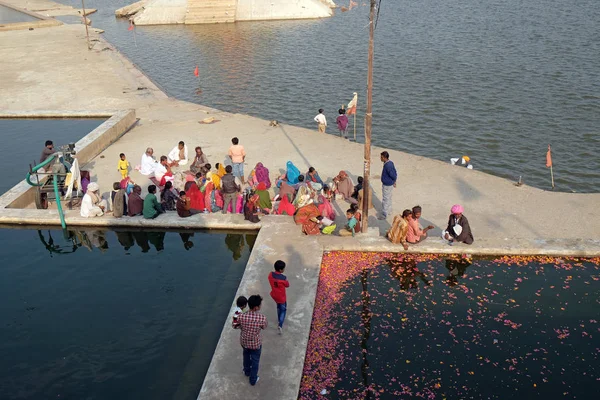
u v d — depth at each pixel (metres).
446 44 46.88
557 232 14.80
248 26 60.41
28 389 10.36
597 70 36.50
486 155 24.91
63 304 13.02
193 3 64.06
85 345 11.55
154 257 15.06
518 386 9.97
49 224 16.70
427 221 15.74
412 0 73.19
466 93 33.47
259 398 9.42
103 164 21.23
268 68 42.09
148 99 31.52
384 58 43.22
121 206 16.30
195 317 12.41
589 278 13.07
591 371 10.28
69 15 76.50
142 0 80.31
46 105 30.70
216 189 17.11
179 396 10.12
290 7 63.91
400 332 11.45
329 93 35.22
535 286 12.84
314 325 11.59
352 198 17.08
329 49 47.44
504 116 29.41
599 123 27.83
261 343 10.25
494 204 16.61
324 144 22.56
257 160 21.00
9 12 82.31
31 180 19.00
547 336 11.22
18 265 14.84
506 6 63.97
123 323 12.26
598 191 21.47
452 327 11.58
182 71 42.59
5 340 11.75
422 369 10.44
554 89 33.28
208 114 27.77
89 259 15.09
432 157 24.92
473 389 9.94
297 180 17.80
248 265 13.44
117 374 10.70
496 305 12.23
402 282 13.12
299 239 14.61
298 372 10.02
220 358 10.39
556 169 23.33
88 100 31.55
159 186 18.80
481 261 13.87
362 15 64.06
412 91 34.47
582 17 54.47
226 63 44.53
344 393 9.87
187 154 21.64
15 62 43.12
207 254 15.09
